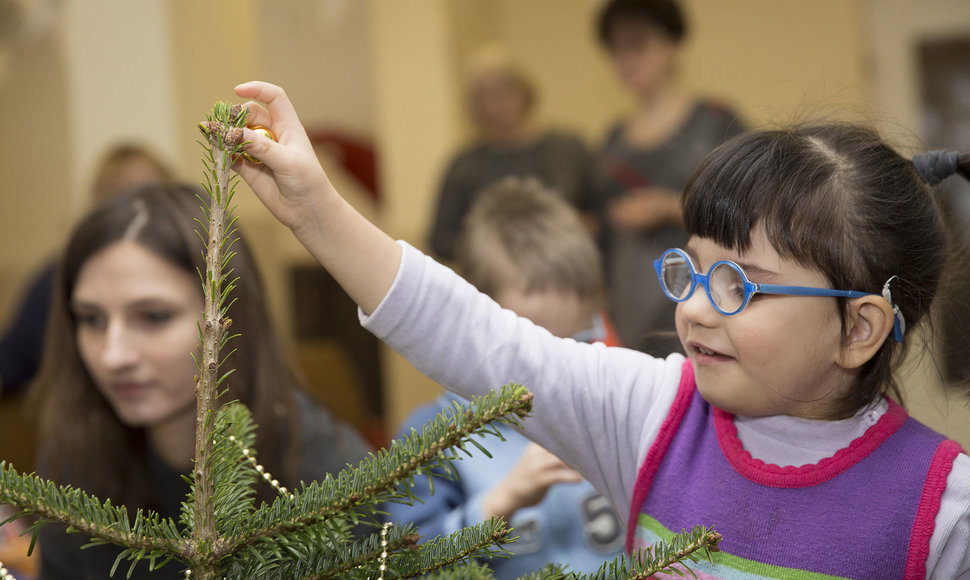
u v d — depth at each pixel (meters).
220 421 0.55
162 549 0.48
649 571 0.52
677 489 0.73
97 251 1.00
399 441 0.53
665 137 2.36
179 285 1.00
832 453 0.68
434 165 3.62
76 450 1.06
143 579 1.00
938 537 0.64
